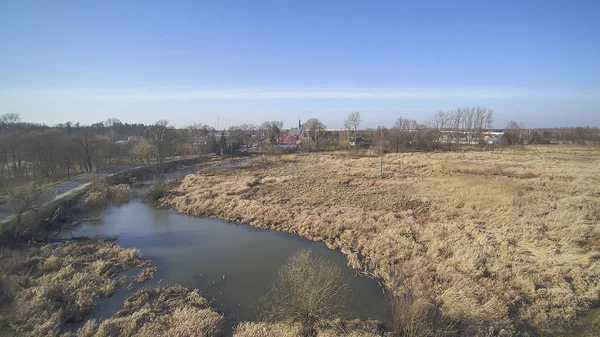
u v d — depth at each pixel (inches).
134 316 463.2
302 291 456.1
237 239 820.6
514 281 518.0
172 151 2335.1
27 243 741.3
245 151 3321.9
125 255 696.4
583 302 455.8
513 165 1692.9
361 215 896.3
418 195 1113.4
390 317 469.1
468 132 3346.5
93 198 1138.7
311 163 2208.4
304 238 820.0
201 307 506.9
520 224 749.9
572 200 915.4
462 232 722.2
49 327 436.8
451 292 496.4
